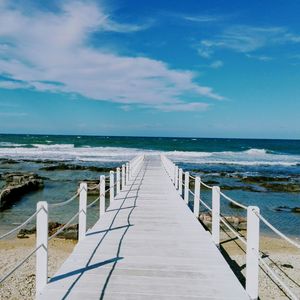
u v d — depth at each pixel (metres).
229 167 40.84
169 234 7.54
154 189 14.54
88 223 14.85
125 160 44.28
